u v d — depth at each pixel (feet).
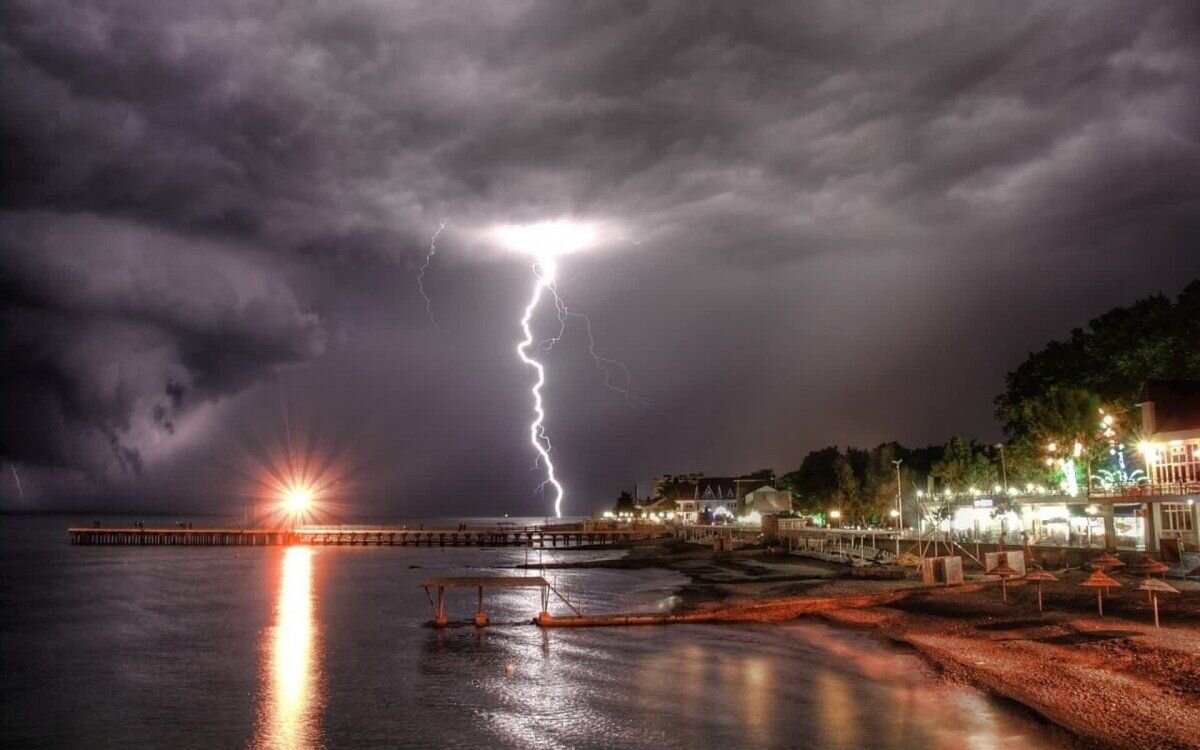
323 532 589.73
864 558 267.18
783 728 93.97
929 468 455.22
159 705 115.44
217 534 570.46
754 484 604.08
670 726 97.09
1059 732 84.53
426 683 124.67
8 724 107.14
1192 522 180.34
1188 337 224.33
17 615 206.08
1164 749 77.30
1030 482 289.12
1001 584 175.01
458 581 177.37
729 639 153.17
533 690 117.50
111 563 387.75
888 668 120.78
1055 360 278.87
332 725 103.86
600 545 539.70
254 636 171.22
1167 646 110.93
